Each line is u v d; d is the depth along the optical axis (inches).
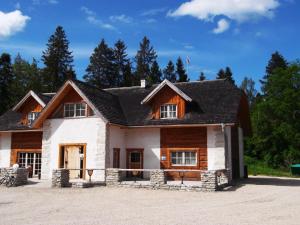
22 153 1103.0
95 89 1046.4
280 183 951.0
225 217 440.5
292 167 1517.0
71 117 959.6
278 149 1984.5
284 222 410.3
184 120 939.3
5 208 522.3
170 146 970.1
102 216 451.8
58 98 960.9
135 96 1128.8
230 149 997.8
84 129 938.7
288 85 1987.0
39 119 966.4
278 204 552.4
